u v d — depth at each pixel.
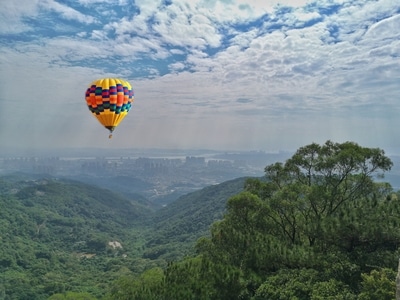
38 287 90.44
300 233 23.81
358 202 20.59
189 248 100.94
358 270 17.64
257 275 20.66
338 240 19.81
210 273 20.72
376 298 13.35
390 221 18.27
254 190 25.33
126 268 104.44
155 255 115.81
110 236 156.12
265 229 23.70
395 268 17.27
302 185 22.20
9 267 107.44
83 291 85.12
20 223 148.25
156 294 22.17
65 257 125.19
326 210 22.72
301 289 16.69
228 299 19.67
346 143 22.27
